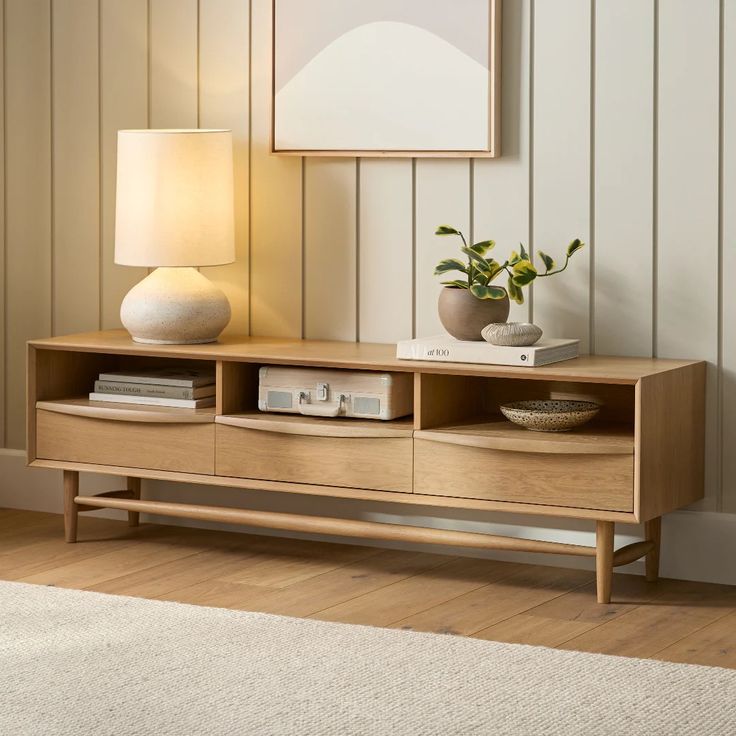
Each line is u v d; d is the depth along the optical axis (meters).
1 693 2.54
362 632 2.90
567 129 3.43
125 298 3.71
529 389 3.52
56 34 4.07
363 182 3.70
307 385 3.43
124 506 3.68
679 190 3.33
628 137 3.37
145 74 3.96
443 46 3.52
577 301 3.47
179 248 3.60
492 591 3.27
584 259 3.45
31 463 3.75
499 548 3.24
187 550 3.68
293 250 3.81
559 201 3.46
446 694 2.53
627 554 3.24
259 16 3.79
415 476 3.28
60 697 2.53
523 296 3.53
